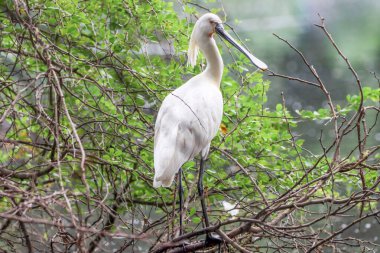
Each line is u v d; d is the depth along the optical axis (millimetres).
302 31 55281
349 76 37906
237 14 63000
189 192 10984
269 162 13070
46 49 9273
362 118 10445
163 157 10312
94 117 12148
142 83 11562
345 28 56094
